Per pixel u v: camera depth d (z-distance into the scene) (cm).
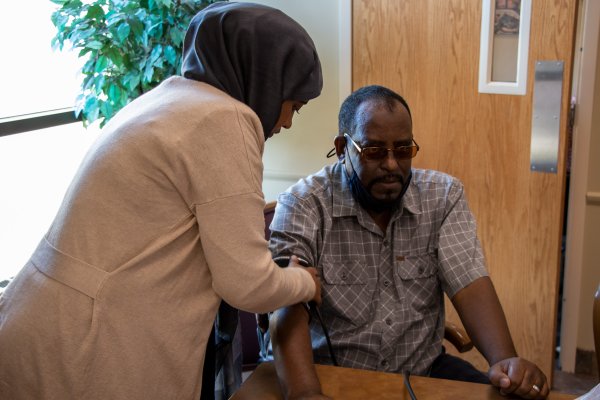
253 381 121
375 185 141
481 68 231
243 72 113
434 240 152
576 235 247
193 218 107
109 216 104
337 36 261
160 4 235
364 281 149
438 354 154
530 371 114
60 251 105
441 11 234
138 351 106
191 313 110
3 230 278
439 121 245
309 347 125
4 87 266
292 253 142
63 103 289
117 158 103
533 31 218
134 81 243
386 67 251
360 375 119
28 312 105
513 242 242
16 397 107
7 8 261
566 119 221
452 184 155
